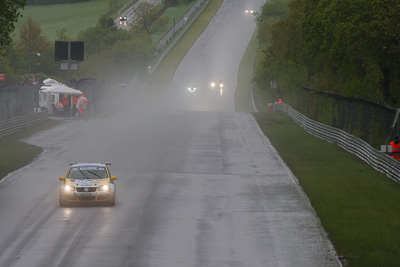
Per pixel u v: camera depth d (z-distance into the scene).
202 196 86.44
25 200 82.38
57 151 130.38
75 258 55.31
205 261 55.19
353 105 138.88
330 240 62.38
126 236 63.47
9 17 101.44
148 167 112.06
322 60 190.00
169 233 65.12
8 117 165.50
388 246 58.91
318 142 151.88
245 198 85.25
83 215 73.12
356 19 137.75
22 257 55.56
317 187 92.62
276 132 172.50
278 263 54.78
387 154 108.62
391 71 151.25
